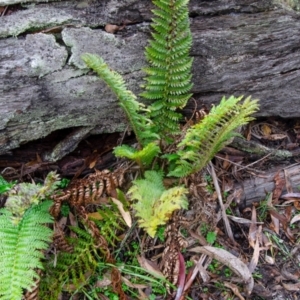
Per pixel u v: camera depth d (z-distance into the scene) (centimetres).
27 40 102
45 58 102
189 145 107
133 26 108
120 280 108
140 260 113
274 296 113
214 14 109
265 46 113
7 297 87
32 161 120
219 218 121
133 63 109
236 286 113
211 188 123
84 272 109
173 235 110
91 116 113
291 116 129
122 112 114
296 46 114
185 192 98
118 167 119
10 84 102
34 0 102
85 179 110
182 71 107
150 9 106
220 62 113
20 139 112
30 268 94
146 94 110
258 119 133
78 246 108
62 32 104
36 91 104
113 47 107
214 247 115
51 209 106
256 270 116
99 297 109
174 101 111
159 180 109
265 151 129
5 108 104
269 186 127
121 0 104
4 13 103
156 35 103
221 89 118
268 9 109
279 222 123
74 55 104
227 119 97
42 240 103
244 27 110
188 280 112
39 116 108
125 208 111
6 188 104
